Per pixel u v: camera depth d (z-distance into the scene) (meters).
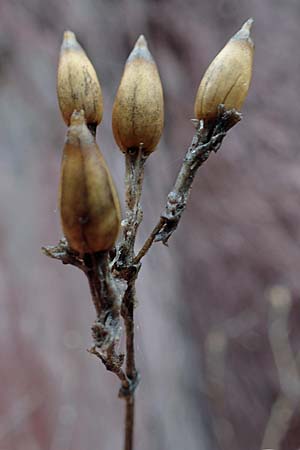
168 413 0.28
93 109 0.12
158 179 0.30
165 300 0.30
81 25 0.31
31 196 0.29
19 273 0.28
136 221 0.11
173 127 0.31
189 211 0.32
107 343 0.11
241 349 0.30
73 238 0.10
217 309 0.31
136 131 0.11
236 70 0.11
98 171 0.10
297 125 0.30
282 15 0.31
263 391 0.30
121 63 0.31
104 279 0.10
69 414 0.26
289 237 0.30
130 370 0.13
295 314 0.30
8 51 0.30
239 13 0.31
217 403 0.30
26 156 0.29
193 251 0.31
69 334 0.27
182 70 0.32
